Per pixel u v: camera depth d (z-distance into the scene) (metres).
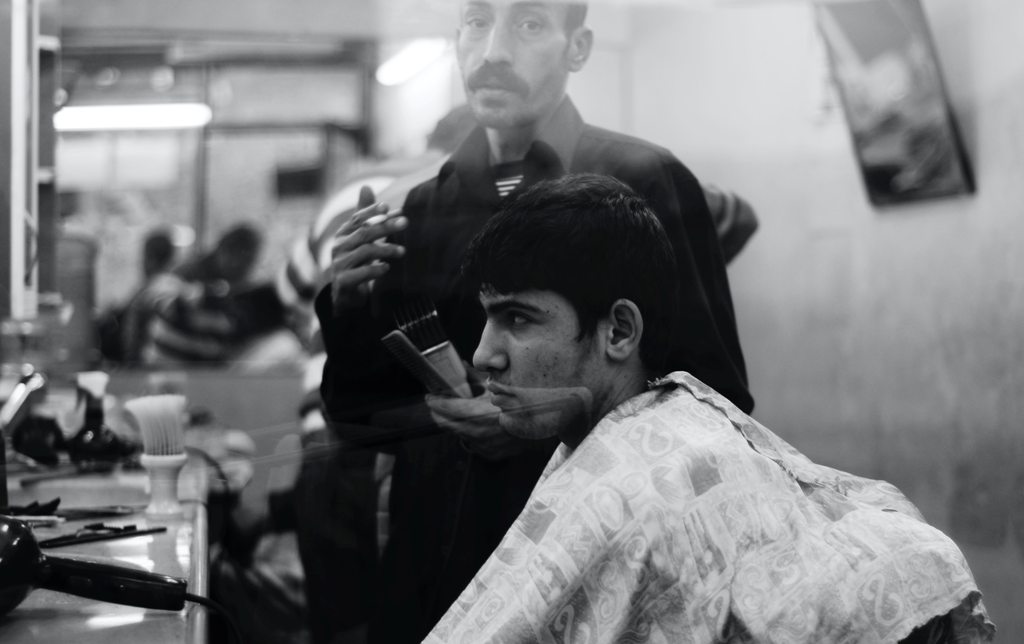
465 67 1.23
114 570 0.82
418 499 1.20
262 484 1.33
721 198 1.32
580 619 0.81
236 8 1.59
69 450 1.49
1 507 1.23
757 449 0.90
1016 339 1.41
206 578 0.98
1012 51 1.42
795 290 1.33
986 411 1.40
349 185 1.44
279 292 1.88
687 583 0.80
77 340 1.85
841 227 1.36
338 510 1.25
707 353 1.12
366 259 1.20
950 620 0.86
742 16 1.31
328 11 1.57
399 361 1.20
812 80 1.34
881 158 1.35
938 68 1.38
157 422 1.26
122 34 1.63
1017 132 1.43
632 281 0.94
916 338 1.38
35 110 1.64
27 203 1.62
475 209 1.19
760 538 0.82
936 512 1.39
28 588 0.79
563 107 1.24
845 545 0.83
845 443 1.34
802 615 0.79
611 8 1.24
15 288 1.53
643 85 1.24
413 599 1.22
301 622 1.28
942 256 1.37
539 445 1.08
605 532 0.81
